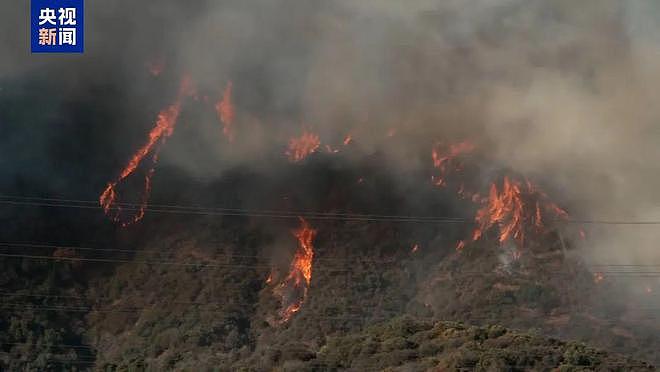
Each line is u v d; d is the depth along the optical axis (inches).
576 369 6048.2
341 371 6446.9
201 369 6948.8
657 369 6358.3
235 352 7529.5
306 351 6924.2
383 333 6752.0
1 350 7490.2
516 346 6274.6
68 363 7519.7
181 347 7593.5
